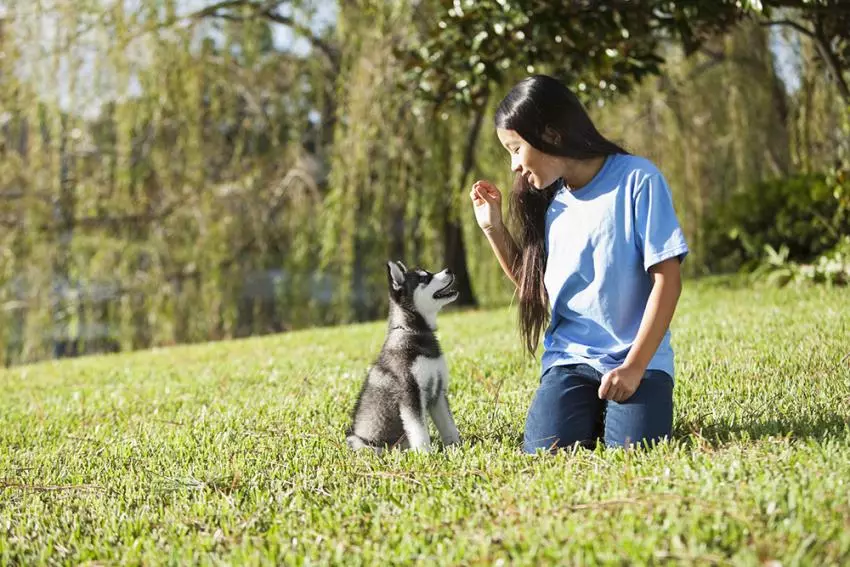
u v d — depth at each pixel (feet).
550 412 13.67
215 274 57.41
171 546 10.66
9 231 54.75
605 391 12.44
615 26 26.35
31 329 54.65
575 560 8.65
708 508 9.66
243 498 12.61
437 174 54.19
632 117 52.39
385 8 50.24
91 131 57.62
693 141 52.16
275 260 61.31
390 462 13.67
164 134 57.36
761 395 16.33
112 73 52.44
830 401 15.29
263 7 57.41
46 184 53.78
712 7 24.20
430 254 57.36
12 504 13.52
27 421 21.62
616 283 13.35
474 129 53.01
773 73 51.49
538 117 12.76
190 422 19.39
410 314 15.01
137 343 58.44
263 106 59.41
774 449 12.07
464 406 18.29
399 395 14.65
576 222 13.64
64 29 51.62
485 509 10.78
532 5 26.12
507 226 15.74
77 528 11.77
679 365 20.54
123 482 14.12
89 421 20.95
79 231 56.13
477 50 28.53
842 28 28.78
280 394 22.04
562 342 14.12
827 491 9.88
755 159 53.57
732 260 49.93
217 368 29.86
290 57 58.65
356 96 50.85
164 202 58.29
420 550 9.68
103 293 57.67
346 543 10.07
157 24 53.01
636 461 12.06
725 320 28.32
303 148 60.59
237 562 9.82
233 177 59.52
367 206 56.65
